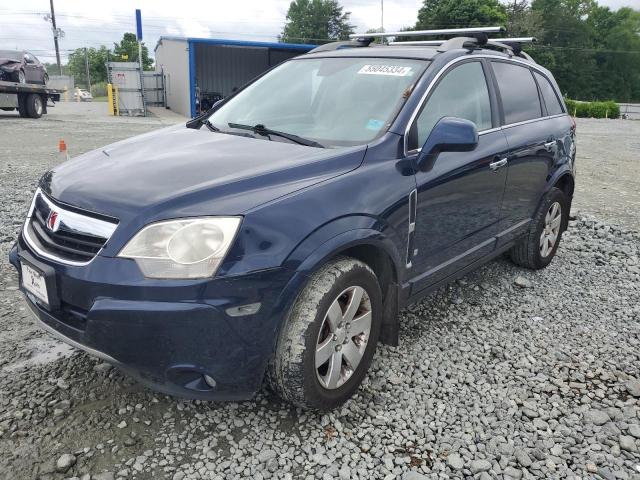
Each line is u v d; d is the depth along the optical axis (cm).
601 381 329
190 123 388
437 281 357
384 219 284
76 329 246
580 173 1109
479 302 432
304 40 9569
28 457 246
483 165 369
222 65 3419
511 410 296
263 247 237
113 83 2444
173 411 280
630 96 8912
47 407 280
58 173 299
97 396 290
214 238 232
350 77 363
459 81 370
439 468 251
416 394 306
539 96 481
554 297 449
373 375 321
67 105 3378
